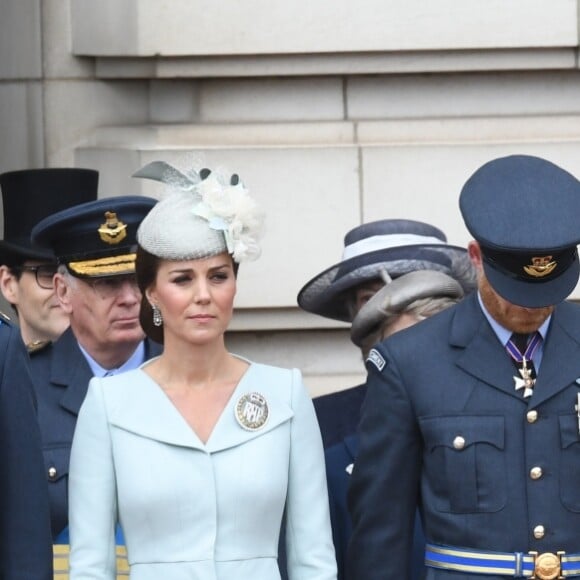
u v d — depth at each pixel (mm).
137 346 20797
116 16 25953
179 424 17188
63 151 26547
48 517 17172
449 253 20812
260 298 25594
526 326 17562
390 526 18094
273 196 25625
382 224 21516
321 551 17375
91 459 17219
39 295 22312
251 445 17203
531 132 25938
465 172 25609
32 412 17172
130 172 25578
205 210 17234
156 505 16922
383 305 19562
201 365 17438
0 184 22906
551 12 25578
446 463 17578
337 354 26078
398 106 26188
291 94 26203
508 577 17375
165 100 26516
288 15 25656
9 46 26562
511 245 17078
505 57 25828
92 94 26531
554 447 17547
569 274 17359
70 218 20219
